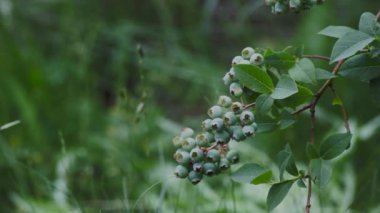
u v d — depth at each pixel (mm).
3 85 4801
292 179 1871
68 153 4305
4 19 5195
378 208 3385
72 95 5031
